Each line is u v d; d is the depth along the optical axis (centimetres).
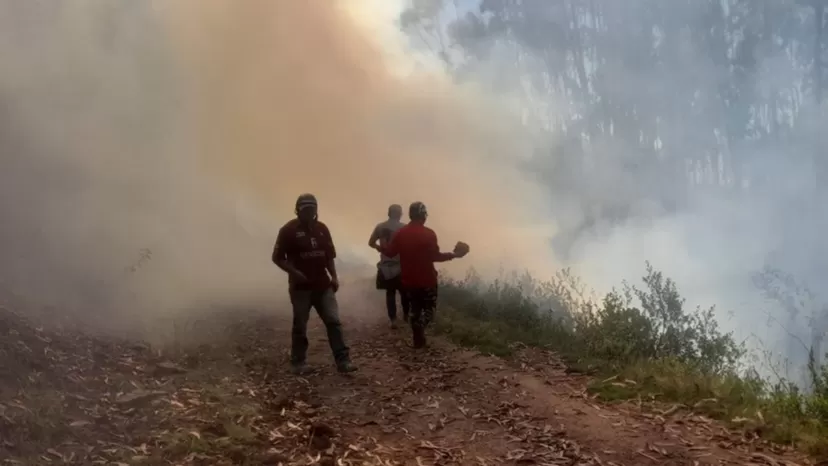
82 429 446
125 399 510
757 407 563
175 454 431
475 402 604
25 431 419
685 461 464
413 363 737
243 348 760
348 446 485
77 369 558
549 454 481
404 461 466
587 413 573
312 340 847
